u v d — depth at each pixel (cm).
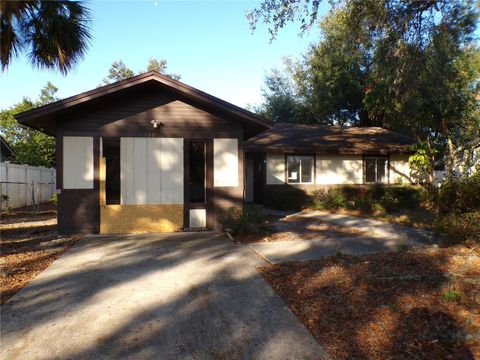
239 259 649
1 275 553
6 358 322
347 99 2719
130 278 543
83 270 584
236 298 462
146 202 941
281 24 922
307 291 479
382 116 2288
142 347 341
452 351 327
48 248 751
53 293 480
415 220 1107
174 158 957
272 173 1659
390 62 1076
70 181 908
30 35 784
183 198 959
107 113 927
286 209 1474
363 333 364
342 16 1359
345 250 704
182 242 805
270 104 3356
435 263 588
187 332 371
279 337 361
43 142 2445
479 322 375
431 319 382
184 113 963
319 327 381
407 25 995
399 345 340
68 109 866
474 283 486
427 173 1602
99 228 918
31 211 1550
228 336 363
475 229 753
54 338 358
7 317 406
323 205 1469
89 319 402
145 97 945
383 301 436
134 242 806
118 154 933
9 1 661
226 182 981
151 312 420
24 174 1778
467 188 924
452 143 1472
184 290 491
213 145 975
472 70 1270
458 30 987
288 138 1828
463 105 1325
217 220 973
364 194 1627
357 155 1792
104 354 328
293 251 703
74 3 787
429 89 1173
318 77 2683
